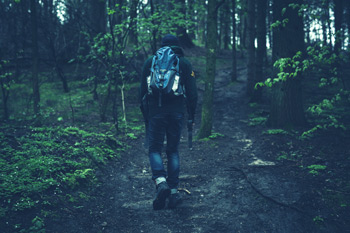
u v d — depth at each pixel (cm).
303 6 360
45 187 310
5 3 1062
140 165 462
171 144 320
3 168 335
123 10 767
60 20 1133
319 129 599
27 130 511
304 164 420
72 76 1203
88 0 1077
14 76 1098
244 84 1424
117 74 740
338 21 1005
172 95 293
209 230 276
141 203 331
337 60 322
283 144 523
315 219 281
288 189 345
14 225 249
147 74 308
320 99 984
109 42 739
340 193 323
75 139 497
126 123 694
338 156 437
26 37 1116
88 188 350
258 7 1072
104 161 437
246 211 308
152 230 277
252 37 1159
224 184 379
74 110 848
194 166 456
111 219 294
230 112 960
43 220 264
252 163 443
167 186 288
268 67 1568
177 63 299
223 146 557
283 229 274
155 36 754
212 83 637
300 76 650
